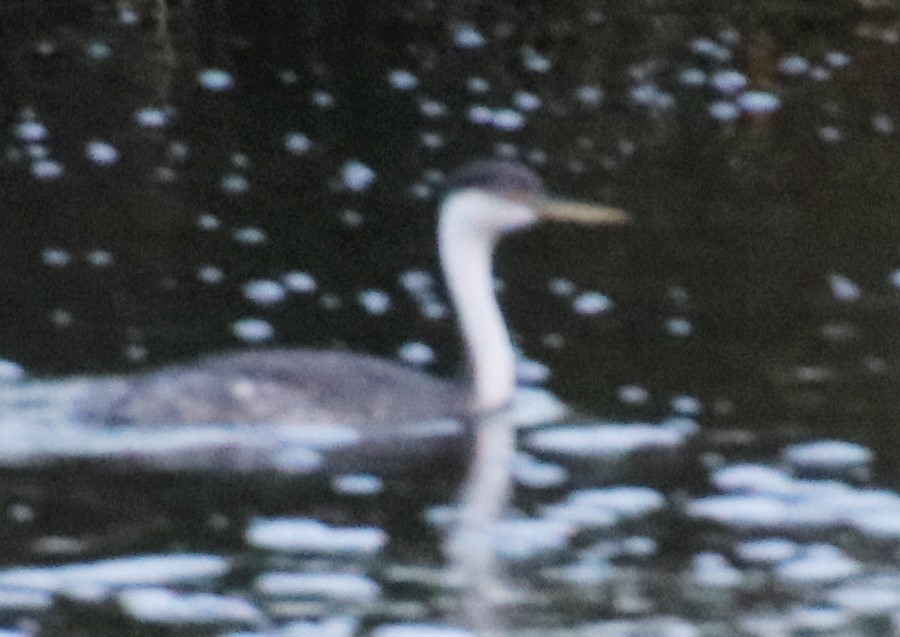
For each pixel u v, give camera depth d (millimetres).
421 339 15523
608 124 20594
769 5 24516
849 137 20234
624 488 13023
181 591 11586
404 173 19016
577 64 22438
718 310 16078
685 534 12406
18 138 19609
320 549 12133
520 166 14961
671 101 21312
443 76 21859
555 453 13617
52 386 14258
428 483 13133
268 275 16625
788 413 14148
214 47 22469
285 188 18594
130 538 12203
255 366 13984
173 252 17031
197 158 19250
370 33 23141
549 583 11781
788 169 19281
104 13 23281
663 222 17953
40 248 17047
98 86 21141
